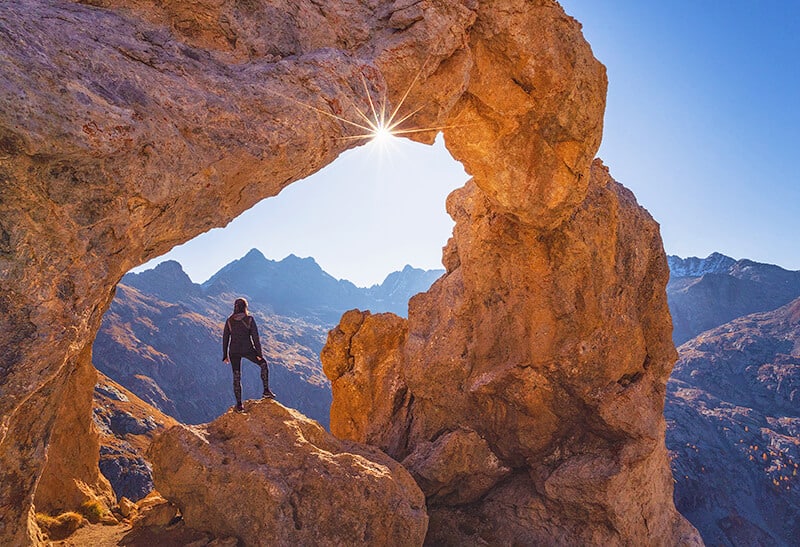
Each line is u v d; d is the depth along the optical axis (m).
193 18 7.40
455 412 15.66
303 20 8.39
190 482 9.19
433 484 13.97
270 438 10.31
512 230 15.07
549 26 11.51
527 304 15.16
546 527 14.12
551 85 11.92
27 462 6.13
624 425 13.94
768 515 165.00
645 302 15.92
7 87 4.70
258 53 7.83
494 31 11.02
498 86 11.84
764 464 180.75
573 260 14.49
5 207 4.91
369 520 9.75
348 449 11.92
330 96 7.91
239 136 6.91
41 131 4.84
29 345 5.10
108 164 5.47
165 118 6.11
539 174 13.18
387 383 17.17
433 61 9.73
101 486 12.24
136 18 6.96
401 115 10.16
